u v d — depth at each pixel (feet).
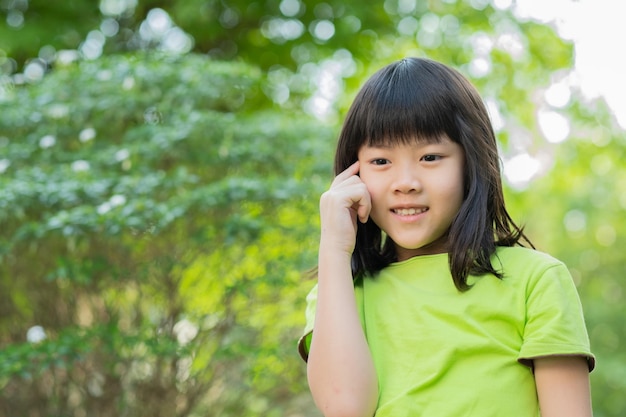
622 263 23.77
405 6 17.60
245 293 9.86
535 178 19.99
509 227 4.52
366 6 17.31
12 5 16.81
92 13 16.90
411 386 4.08
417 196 4.27
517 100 18.15
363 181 4.46
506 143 16.98
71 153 10.60
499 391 3.99
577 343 3.97
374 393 4.14
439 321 4.15
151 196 9.87
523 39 18.06
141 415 10.60
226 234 9.66
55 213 9.77
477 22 17.87
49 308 10.84
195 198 9.47
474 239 4.20
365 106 4.39
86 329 9.84
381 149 4.33
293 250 10.69
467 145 4.29
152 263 10.35
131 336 9.78
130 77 10.71
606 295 23.80
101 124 10.84
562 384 3.99
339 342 4.18
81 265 9.65
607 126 19.39
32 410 10.82
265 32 17.72
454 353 4.05
